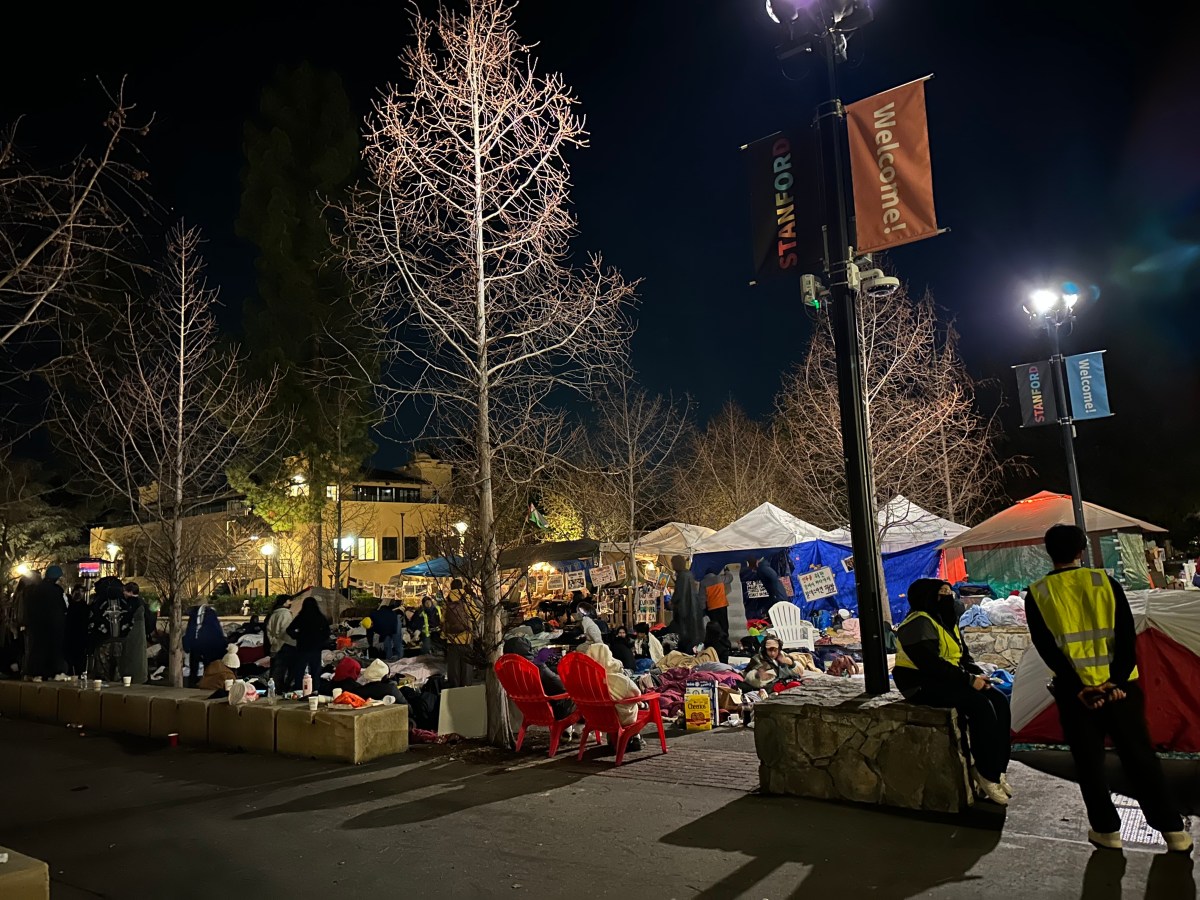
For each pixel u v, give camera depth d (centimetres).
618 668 832
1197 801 623
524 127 995
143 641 1407
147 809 722
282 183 2980
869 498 705
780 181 757
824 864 518
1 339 691
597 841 582
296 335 2998
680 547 2298
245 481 3222
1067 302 1383
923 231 684
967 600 1744
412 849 584
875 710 637
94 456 1491
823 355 2019
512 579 983
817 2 735
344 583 3647
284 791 764
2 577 1881
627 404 2761
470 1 977
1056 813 598
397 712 909
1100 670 509
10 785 836
